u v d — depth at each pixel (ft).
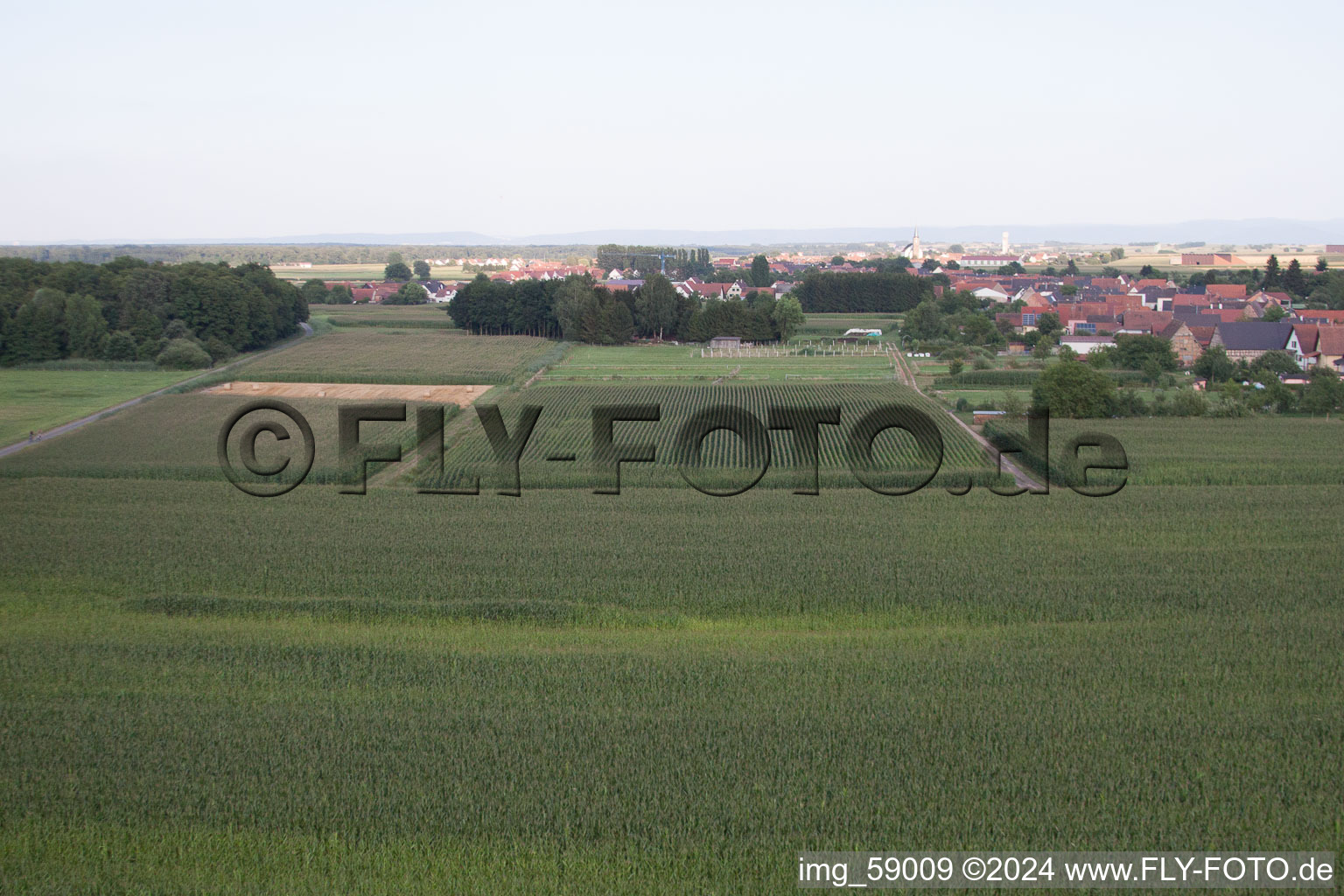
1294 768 96.43
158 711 110.22
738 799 91.40
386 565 164.14
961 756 98.89
